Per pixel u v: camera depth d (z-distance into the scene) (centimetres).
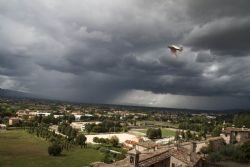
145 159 8156
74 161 15412
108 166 8744
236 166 12694
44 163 14838
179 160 8756
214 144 16538
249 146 14138
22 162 14888
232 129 18962
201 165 9900
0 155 16225
